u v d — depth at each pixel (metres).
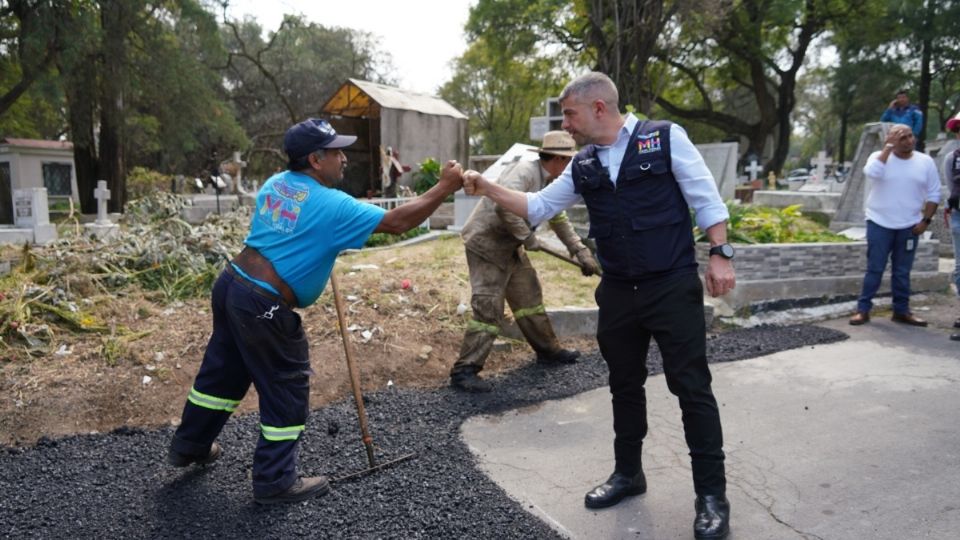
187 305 5.45
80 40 15.01
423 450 3.46
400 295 5.57
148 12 17.62
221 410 3.09
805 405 3.97
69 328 4.80
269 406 2.87
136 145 23.73
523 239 4.07
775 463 3.23
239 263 2.91
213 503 2.94
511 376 4.62
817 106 51.69
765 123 29.69
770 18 25.81
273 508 2.88
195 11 17.53
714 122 30.34
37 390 4.02
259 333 2.79
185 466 3.17
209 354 3.04
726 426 3.70
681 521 2.75
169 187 23.56
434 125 15.61
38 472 3.27
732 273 2.60
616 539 2.63
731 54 28.80
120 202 18.86
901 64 30.55
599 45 17.72
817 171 15.66
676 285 2.60
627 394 2.86
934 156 12.95
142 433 3.76
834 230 9.42
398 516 2.80
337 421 3.83
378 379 4.49
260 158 31.81
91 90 17.20
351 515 2.81
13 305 4.71
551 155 4.02
